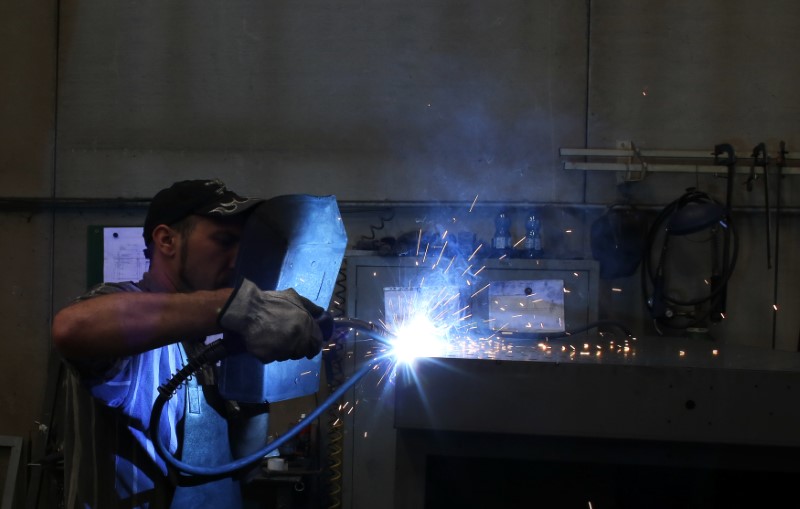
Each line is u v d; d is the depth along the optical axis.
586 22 2.86
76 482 1.26
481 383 1.13
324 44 2.94
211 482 1.35
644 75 2.84
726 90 2.82
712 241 2.73
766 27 2.81
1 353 3.01
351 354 2.41
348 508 2.41
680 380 1.11
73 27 3.02
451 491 1.62
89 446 1.26
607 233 2.71
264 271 1.14
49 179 3.03
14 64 3.04
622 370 1.12
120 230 2.95
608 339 1.76
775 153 2.76
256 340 1.02
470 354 1.24
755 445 1.13
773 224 2.79
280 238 1.13
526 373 1.12
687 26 2.83
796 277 2.80
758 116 2.81
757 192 2.79
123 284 1.34
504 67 2.88
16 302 3.02
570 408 1.12
